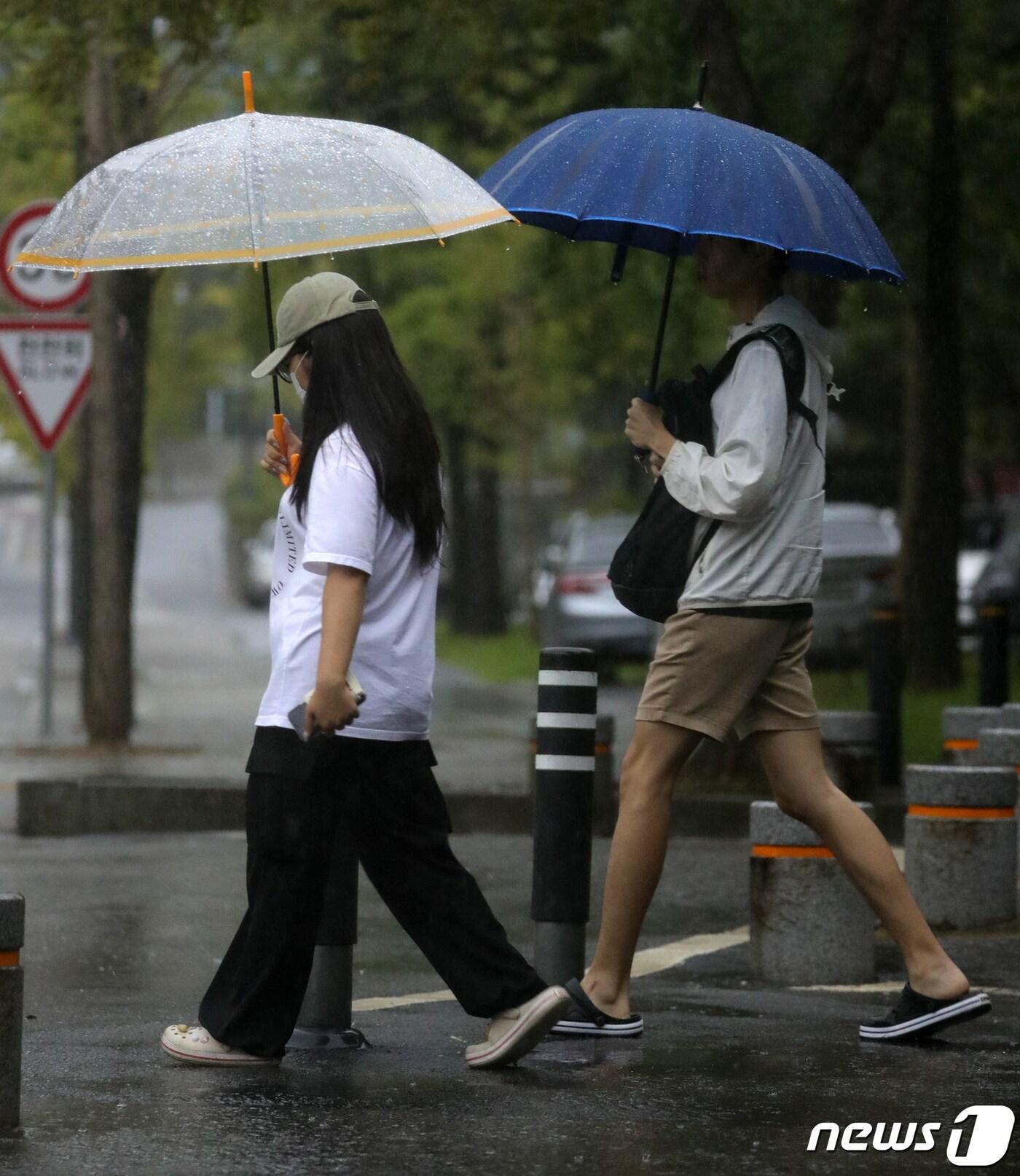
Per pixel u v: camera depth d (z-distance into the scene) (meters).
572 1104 16.53
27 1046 18.86
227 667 90.62
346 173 17.16
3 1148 15.08
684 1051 18.61
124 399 53.03
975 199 61.50
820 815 18.97
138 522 53.75
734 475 18.08
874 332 95.56
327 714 16.47
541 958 19.72
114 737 53.34
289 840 17.25
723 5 42.75
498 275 99.94
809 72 54.12
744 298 19.00
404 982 23.28
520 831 38.31
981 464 137.12
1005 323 73.00
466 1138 15.45
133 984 22.91
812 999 22.05
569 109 57.94
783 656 18.84
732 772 40.25
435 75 55.72
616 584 18.88
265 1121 15.88
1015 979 23.39
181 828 38.75
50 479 53.09
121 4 39.28
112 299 52.78
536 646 113.44
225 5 39.78
